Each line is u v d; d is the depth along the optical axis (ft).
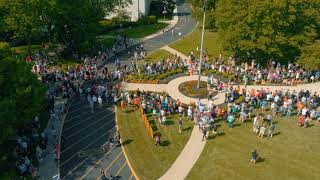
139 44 277.44
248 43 221.46
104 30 299.79
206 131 164.96
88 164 151.43
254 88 207.31
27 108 146.41
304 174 146.61
